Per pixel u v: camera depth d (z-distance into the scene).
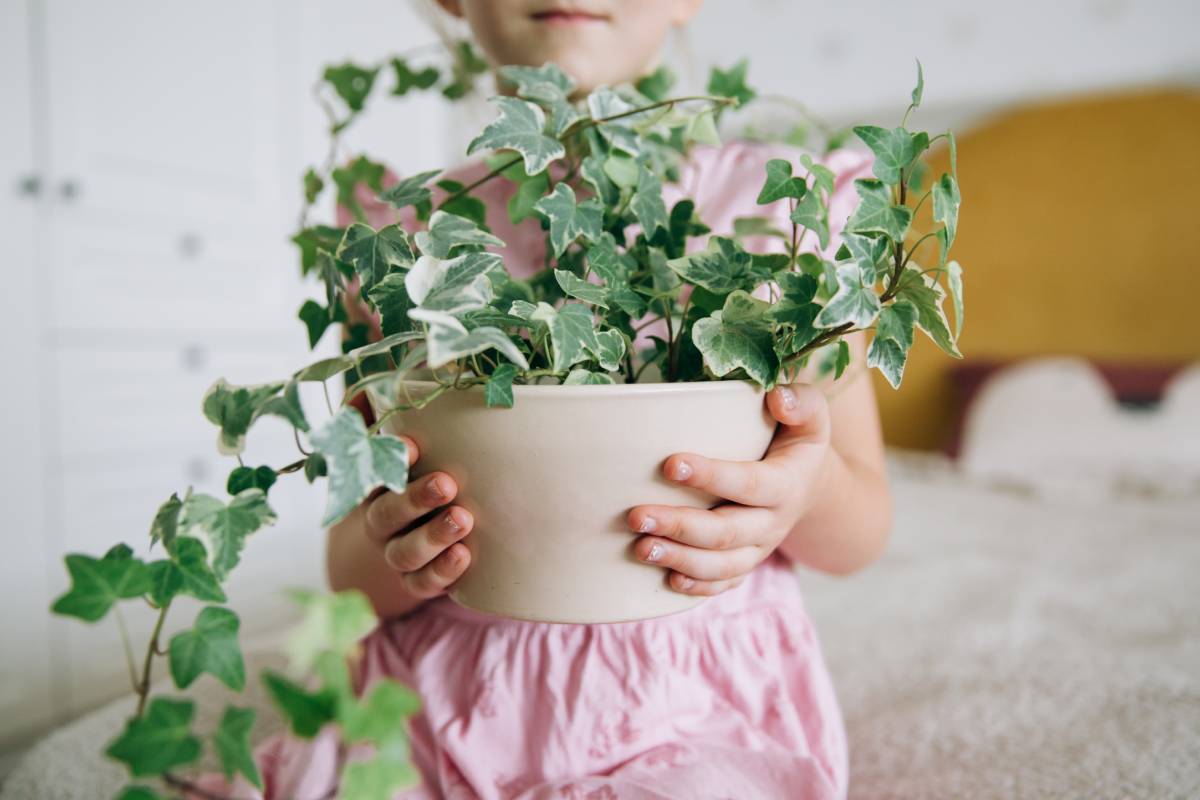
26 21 1.28
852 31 2.31
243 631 1.24
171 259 1.50
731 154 0.68
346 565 0.56
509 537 0.34
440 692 0.51
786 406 0.37
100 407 1.39
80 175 1.35
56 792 0.55
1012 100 2.28
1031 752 0.60
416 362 0.28
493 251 0.65
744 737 0.49
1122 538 1.33
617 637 0.51
